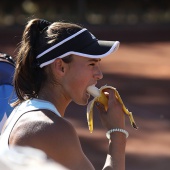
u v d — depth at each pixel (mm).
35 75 6895
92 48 6711
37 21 6961
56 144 6160
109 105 7066
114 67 48844
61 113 7020
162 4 94125
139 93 37312
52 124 6270
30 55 6855
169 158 22266
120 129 6930
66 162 6203
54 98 6871
